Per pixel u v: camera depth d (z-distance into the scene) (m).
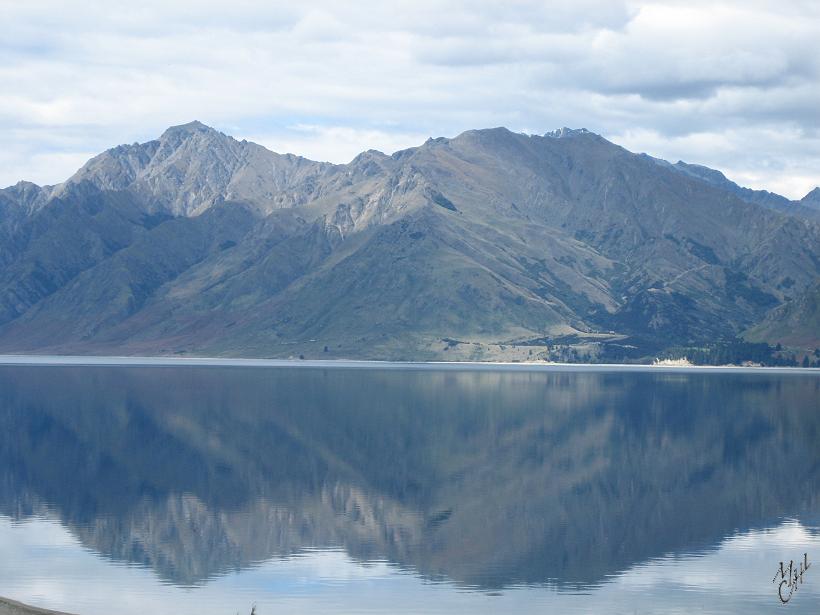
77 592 91.25
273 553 106.88
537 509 130.38
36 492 139.25
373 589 93.62
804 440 199.25
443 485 147.25
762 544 111.81
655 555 106.88
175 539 112.62
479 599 90.94
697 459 173.62
